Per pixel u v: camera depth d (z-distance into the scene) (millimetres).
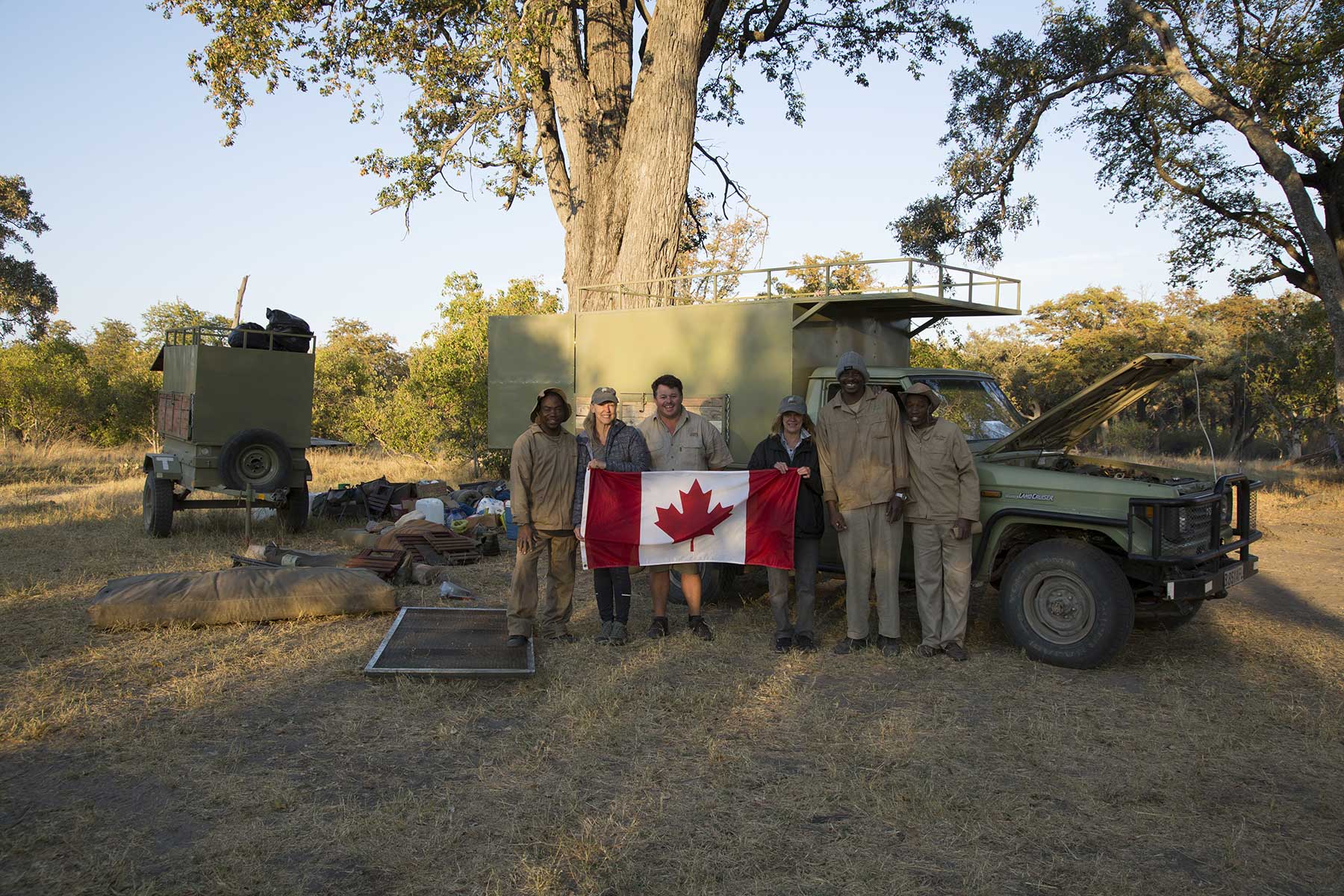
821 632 7145
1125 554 6293
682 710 5242
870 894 3340
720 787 4242
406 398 19359
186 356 11820
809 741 4820
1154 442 41344
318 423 28344
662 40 13625
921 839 3768
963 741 4855
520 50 13008
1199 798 4180
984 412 7762
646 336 9250
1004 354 50188
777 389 8250
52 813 3922
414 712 5184
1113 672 6105
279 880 3393
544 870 3410
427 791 4164
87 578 8656
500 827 3832
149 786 4195
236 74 15023
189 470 11211
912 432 6457
